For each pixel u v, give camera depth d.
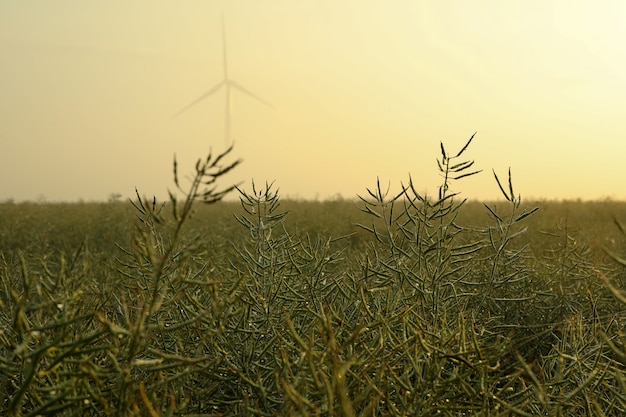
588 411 2.15
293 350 2.42
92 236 10.03
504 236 3.47
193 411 2.24
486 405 2.00
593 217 15.17
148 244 1.83
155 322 2.63
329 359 1.97
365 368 2.01
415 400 2.05
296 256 3.44
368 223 10.91
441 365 2.09
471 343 2.30
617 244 6.83
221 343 2.48
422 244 3.25
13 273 3.92
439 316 2.96
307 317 2.83
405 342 2.16
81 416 1.94
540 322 4.03
